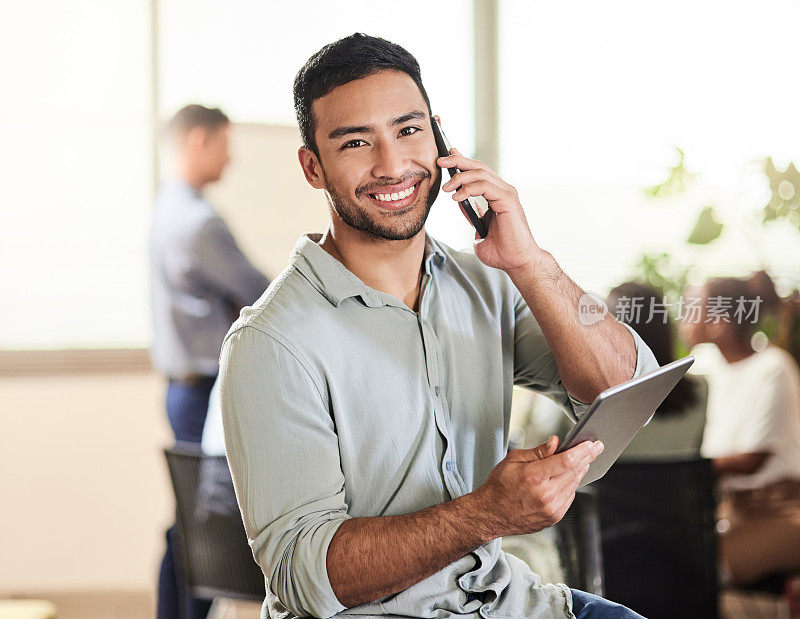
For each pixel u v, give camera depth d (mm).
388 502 1852
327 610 1739
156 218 4262
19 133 5016
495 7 5125
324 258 1874
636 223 5027
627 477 2984
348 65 1827
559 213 5062
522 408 4539
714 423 4031
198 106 4270
